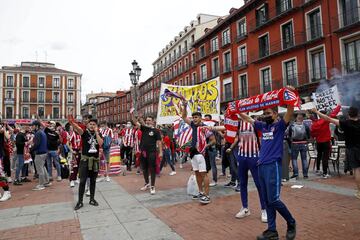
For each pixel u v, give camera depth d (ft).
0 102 176.35
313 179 24.73
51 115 186.29
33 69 186.29
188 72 140.56
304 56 70.85
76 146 26.37
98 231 13.89
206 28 127.44
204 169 18.04
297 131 25.11
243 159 14.98
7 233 14.06
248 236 12.52
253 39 89.45
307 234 12.33
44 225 15.07
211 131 22.95
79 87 194.80
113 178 30.30
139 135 33.27
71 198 21.29
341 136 25.80
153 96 188.34
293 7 72.13
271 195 11.53
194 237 12.67
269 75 83.35
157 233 13.33
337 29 61.87
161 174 32.14
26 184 28.86
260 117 15.20
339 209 15.60
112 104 278.67
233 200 18.78
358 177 16.88
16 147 28.73
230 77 101.55
